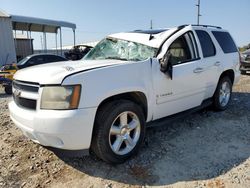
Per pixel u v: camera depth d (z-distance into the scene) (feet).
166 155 12.24
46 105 9.93
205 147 13.03
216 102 18.11
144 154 12.34
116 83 10.85
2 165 11.57
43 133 9.94
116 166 11.32
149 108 12.43
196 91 15.16
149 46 13.57
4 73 32.58
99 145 10.61
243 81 33.96
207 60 15.99
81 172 10.91
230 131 15.14
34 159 12.02
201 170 10.87
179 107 14.33
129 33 15.55
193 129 15.48
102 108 10.73
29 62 38.17
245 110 19.43
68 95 9.77
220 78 18.08
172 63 13.66
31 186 10.03
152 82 12.31
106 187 9.86
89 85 10.11
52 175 10.75
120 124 11.23
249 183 9.92
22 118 10.54
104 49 15.29
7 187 10.00
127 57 13.83
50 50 81.35
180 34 14.39
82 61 13.23
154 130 15.29
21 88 11.09
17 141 13.97
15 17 54.60
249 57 38.83
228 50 18.79
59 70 10.62
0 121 17.56
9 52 53.88
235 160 11.65
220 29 18.81
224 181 10.06
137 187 9.85
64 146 10.02
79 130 9.87
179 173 10.69
